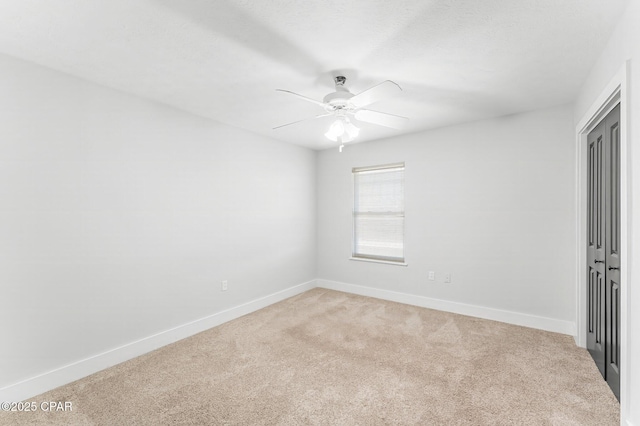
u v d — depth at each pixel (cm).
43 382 214
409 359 253
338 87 236
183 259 307
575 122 285
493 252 343
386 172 429
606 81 193
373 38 185
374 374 230
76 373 230
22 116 207
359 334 305
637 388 150
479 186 350
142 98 273
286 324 334
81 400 203
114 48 196
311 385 217
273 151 414
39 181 214
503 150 334
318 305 400
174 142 299
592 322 254
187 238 310
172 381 224
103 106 248
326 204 483
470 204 356
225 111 311
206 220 329
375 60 211
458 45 193
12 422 182
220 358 259
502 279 338
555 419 179
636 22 148
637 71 148
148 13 161
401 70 226
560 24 171
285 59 210
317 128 367
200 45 193
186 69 224
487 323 332
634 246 153
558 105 302
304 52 201
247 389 213
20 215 206
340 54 204
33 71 212
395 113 324
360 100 221
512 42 189
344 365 244
